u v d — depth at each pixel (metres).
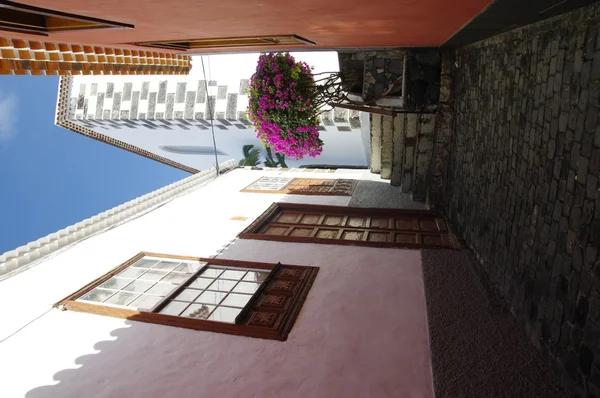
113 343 4.55
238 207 8.81
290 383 3.97
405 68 7.09
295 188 10.02
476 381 3.84
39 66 5.32
